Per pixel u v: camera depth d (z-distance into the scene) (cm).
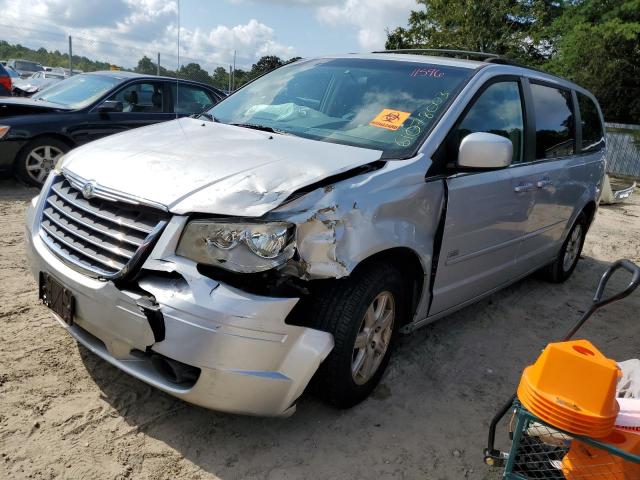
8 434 261
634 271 215
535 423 212
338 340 271
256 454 268
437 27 2277
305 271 249
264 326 241
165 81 841
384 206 283
